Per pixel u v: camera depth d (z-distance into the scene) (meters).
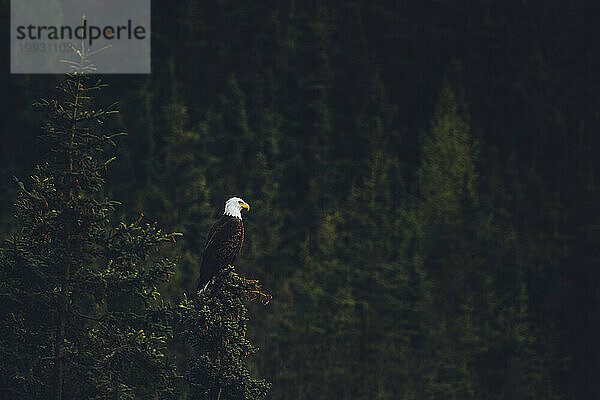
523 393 52.12
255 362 48.28
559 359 56.78
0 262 16.23
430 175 58.94
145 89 70.19
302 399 49.12
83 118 16.58
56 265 16.41
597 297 64.12
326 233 55.03
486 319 53.44
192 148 62.97
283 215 65.19
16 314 16.31
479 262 55.97
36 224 16.20
